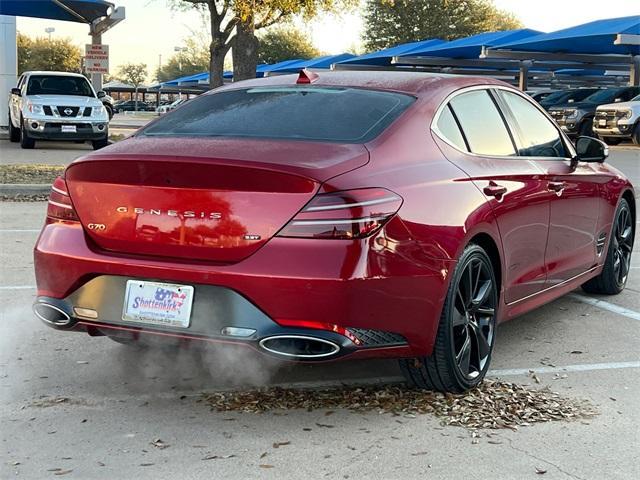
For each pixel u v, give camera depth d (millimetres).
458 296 4004
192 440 3518
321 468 3264
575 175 5395
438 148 4129
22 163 15430
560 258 5273
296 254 3422
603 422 3822
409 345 3713
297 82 4617
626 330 5480
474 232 4027
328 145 3775
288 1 16438
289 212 3445
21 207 10695
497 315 4457
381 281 3492
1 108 24547
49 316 3977
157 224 3650
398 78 4566
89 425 3666
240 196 3508
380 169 3684
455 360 3955
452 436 3604
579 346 5090
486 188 4238
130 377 4312
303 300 3404
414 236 3635
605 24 28531
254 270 3445
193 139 3912
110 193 3766
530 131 5121
